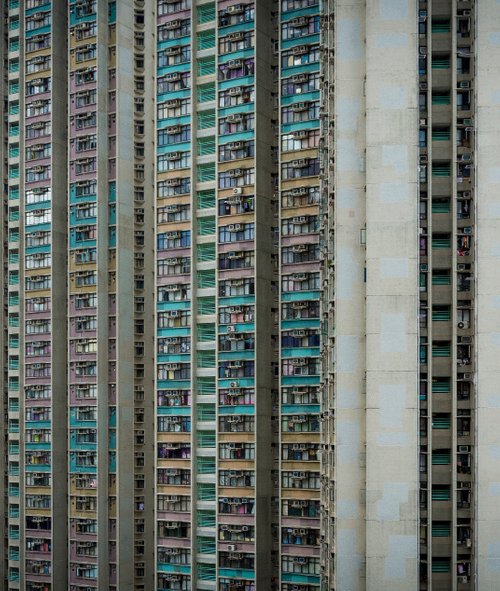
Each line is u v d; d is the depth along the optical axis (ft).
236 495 196.44
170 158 209.97
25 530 224.94
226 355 199.82
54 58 228.84
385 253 149.89
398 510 147.84
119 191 220.43
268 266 202.18
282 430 192.65
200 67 209.67
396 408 148.66
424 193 152.35
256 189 198.59
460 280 151.84
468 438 149.69
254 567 193.57
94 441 217.15
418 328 149.38
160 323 209.77
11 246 236.43
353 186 156.87
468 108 153.17
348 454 154.81
